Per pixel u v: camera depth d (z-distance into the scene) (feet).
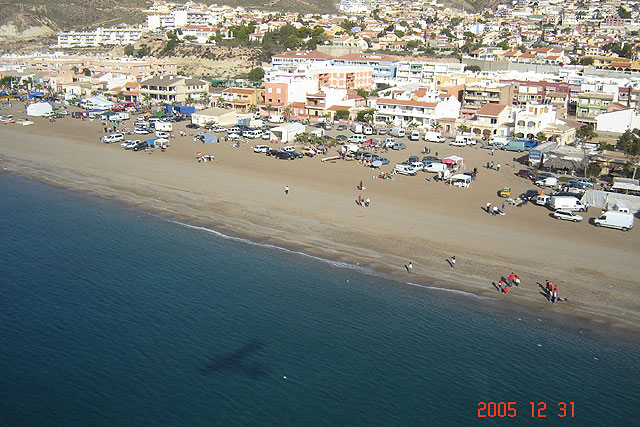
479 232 266.77
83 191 326.03
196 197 315.17
